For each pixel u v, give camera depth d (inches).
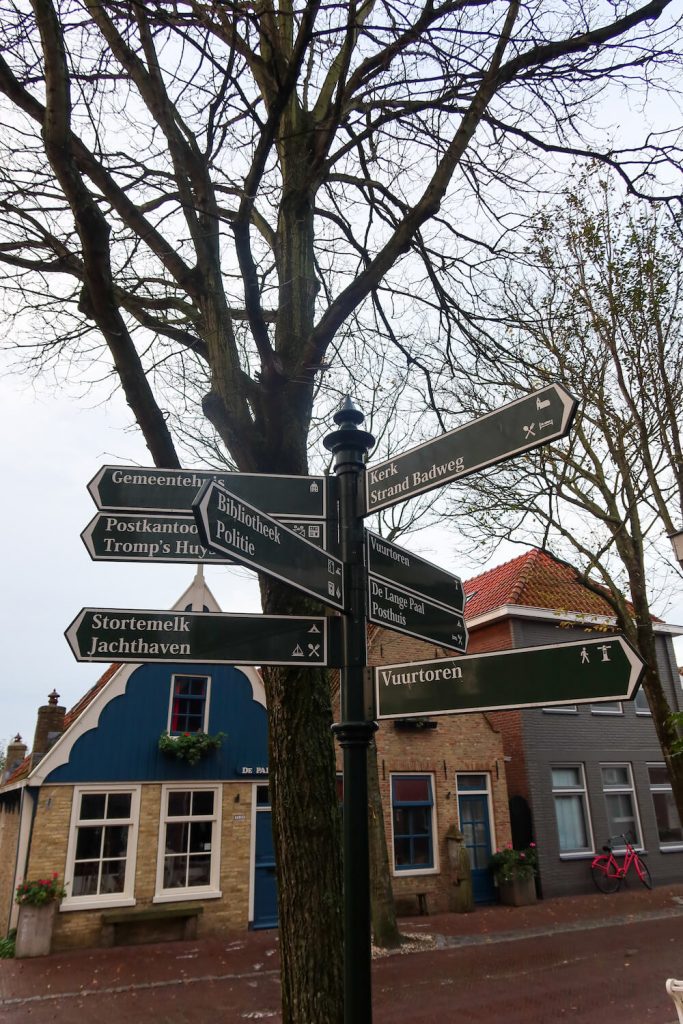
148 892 451.5
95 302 134.3
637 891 607.8
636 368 296.5
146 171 167.2
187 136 181.0
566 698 87.9
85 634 88.7
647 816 655.1
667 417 289.3
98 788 457.7
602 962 375.6
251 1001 319.6
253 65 170.7
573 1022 282.8
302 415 150.1
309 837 112.7
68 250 177.0
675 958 379.2
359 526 104.7
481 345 217.9
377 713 93.2
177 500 107.0
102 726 469.1
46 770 448.5
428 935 445.7
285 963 109.3
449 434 102.0
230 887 474.3
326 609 129.0
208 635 91.5
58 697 553.0
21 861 445.1
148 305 188.9
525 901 549.3
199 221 161.3
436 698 95.2
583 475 315.9
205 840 481.1
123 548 103.3
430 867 542.0
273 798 118.4
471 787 581.0
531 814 595.5
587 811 626.2
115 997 328.5
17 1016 303.1
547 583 633.0
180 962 392.2
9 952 417.1
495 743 596.4
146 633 90.1
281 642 93.3
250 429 144.1
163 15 145.3
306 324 164.4
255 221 207.9
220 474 108.5
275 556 88.6
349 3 143.8
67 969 379.2
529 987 332.5
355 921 83.0
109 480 106.7
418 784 560.1
